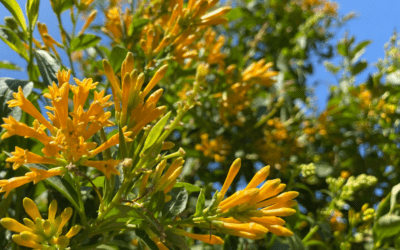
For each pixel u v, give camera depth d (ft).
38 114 0.91
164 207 1.00
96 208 1.22
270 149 2.40
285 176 2.45
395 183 2.44
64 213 0.89
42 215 1.28
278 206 0.94
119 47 1.42
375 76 2.68
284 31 3.27
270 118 2.68
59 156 0.93
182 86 2.07
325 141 2.81
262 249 1.49
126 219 0.99
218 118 2.49
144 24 1.60
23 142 1.25
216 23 1.30
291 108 2.68
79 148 0.89
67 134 0.89
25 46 1.36
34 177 0.91
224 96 1.94
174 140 2.02
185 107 0.99
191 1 1.29
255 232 0.91
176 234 0.93
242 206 0.93
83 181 1.16
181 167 0.96
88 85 0.93
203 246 1.59
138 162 0.95
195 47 1.89
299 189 2.38
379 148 2.71
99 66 1.66
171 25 1.33
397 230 1.47
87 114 0.90
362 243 1.83
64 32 1.41
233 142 2.40
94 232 0.96
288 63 3.02
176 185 1.06
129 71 0.95
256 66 1.92
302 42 3.10
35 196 1.26
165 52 1.35
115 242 1.09
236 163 0.95
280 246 1.41
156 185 0.95
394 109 2.61
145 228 0.95
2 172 1.25
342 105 2.76
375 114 2.65
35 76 1.35
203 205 0.97
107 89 1.58
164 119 0.95
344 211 2.23
